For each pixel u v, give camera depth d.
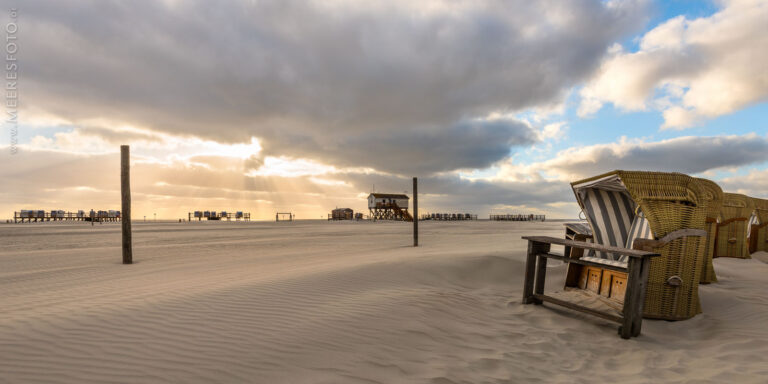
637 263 4.30
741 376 3.17
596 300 5.28
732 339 4.14
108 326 3.75
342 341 3.72
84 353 3.17
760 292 6.16
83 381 2.74
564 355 3.81
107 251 13.18
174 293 5.12
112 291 5.51
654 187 5.09
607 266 4.80
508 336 4.28
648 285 5.00
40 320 3.85
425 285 6.45
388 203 68.19
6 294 5.49
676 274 4.97
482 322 4.73
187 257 11.29
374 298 5.26
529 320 4.95
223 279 6.44
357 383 2.95
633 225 6.20
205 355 3.26
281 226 40.25
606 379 3.28
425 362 3.41
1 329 3.57
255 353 3.35
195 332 3.72
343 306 4.81
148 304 4.51
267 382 2.89
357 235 23.33
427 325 4.34
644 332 4.53
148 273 7.75
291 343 3.60
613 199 6.46
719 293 6.07
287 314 4.41
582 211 6.54
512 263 8.38
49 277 7.36
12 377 2.73
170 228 32.56
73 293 5.43
